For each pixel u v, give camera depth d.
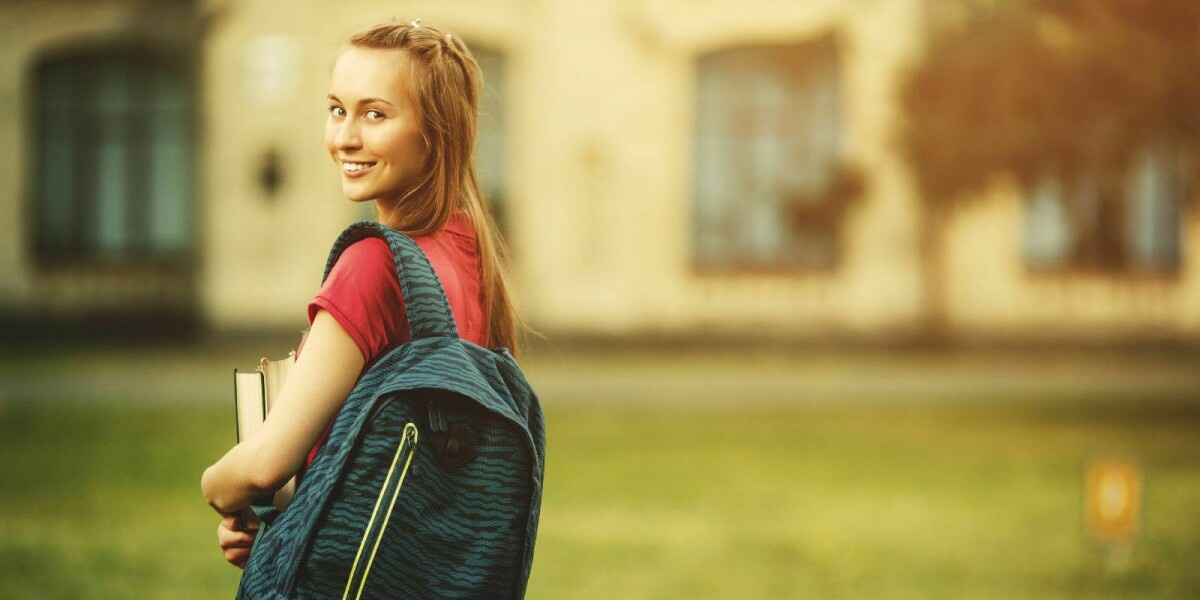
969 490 9.11
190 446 10.56
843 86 20.00
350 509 1.57
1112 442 11.63
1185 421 13.11
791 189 14.91
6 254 20.47
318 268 19.83
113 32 20.03
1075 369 18.84
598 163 20.09
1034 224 20.17
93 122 20.44
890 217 20.03
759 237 20.27
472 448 1.64
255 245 19.81
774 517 7.98
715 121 20.20
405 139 1.77
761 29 20.02
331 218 19.80
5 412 12.41
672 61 20.05
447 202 1.80
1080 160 10.47
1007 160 10.55
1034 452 11.01
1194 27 10.04
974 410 13.95
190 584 5.84
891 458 10.60
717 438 11.66
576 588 5.90
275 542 1.60
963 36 10.77
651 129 20.11
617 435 11.76
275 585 1.57
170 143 20.41
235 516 1.79
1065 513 8.21
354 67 1.78
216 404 13.38
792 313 20.25
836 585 6.09
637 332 20.16
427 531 1.60
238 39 19.83
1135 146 10.38
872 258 20.12
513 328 1.94
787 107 20.16
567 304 20.11
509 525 1.66
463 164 1.85
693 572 6.30
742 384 16.31
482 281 1.87
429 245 1.79
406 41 1.79
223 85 19.84
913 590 6.01
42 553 6.50
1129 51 10.12
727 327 20.20
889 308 20.17
